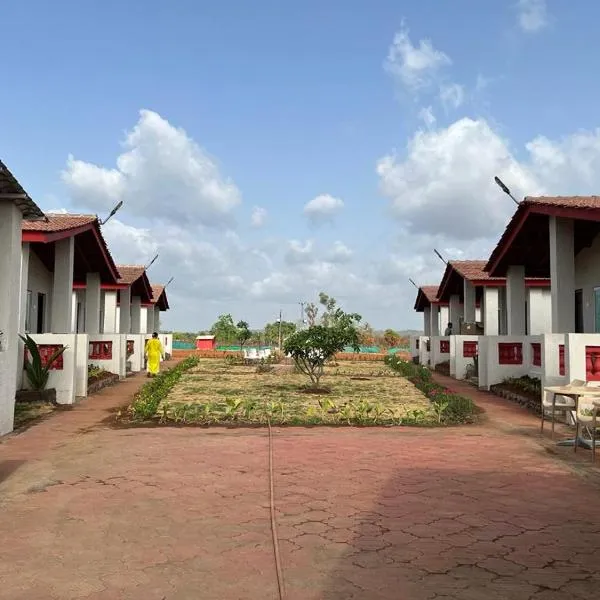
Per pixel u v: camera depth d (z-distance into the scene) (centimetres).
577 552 420
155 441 819
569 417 973
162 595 348
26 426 938
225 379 1809
